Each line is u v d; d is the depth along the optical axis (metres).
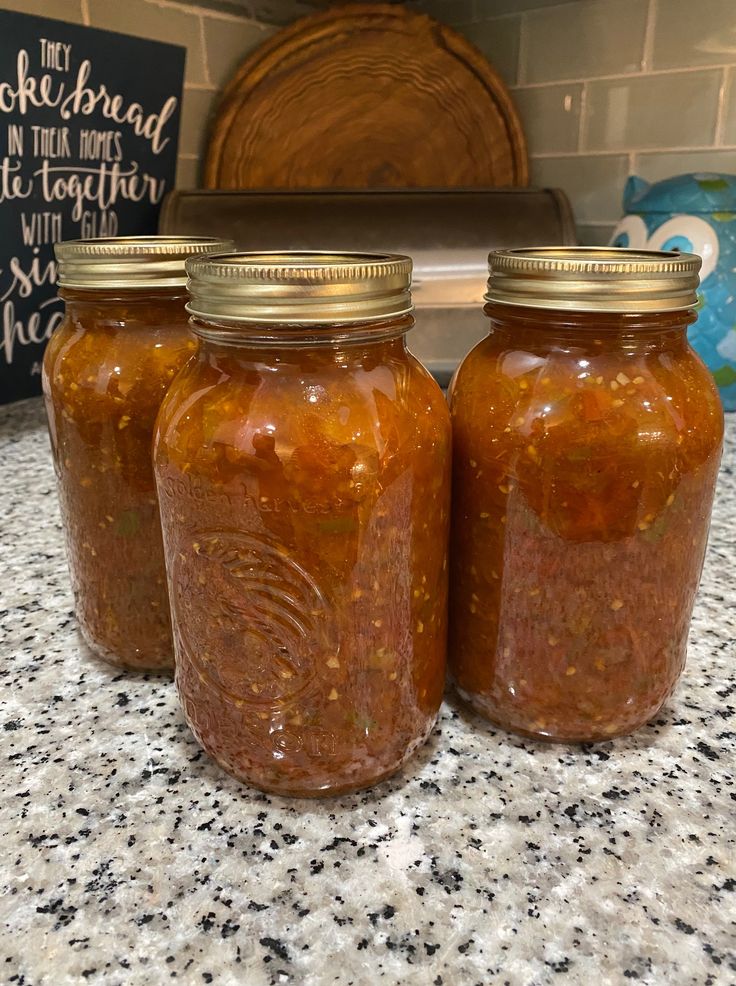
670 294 0.40
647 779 0.47
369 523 0.39
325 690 0.42
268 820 0.44
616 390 0.41
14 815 0.45
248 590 0.40
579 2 1.20
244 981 0.35
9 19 0.90
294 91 1.21
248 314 0.36
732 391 1.09
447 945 0.37
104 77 1.04
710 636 0.62
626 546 0.43
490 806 0.45
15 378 1.10
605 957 0.36
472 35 1.32
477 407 0.45
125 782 0.47
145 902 0.39
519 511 0.44
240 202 1.09
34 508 0.85
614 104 1.22
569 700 0.47
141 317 0.47
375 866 0.41
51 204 1.04
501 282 0.43
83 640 0.62
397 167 1.29
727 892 0.40
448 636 0.52
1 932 0.38
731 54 1.10
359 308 0.37
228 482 0.39
